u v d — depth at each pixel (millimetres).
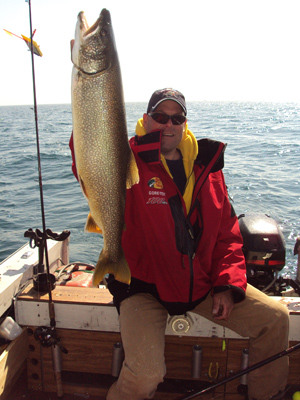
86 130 1815
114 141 1880
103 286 3564
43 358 2607
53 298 2537
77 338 2566
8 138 25062
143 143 2311
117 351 2453
